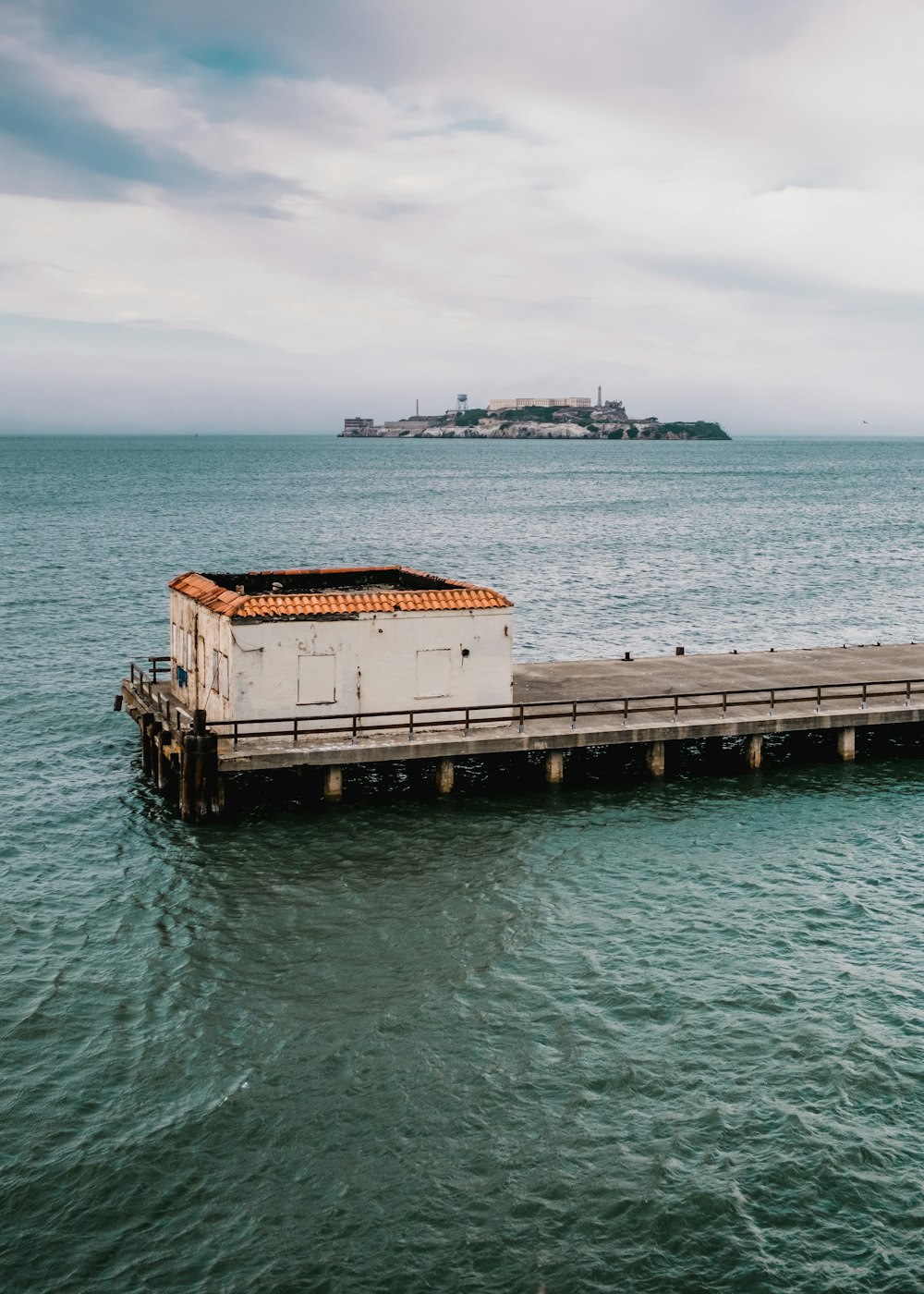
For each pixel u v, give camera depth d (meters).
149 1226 18.70
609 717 39.47
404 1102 21.78
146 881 31.44
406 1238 18.55
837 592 86.00
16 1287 17.44
